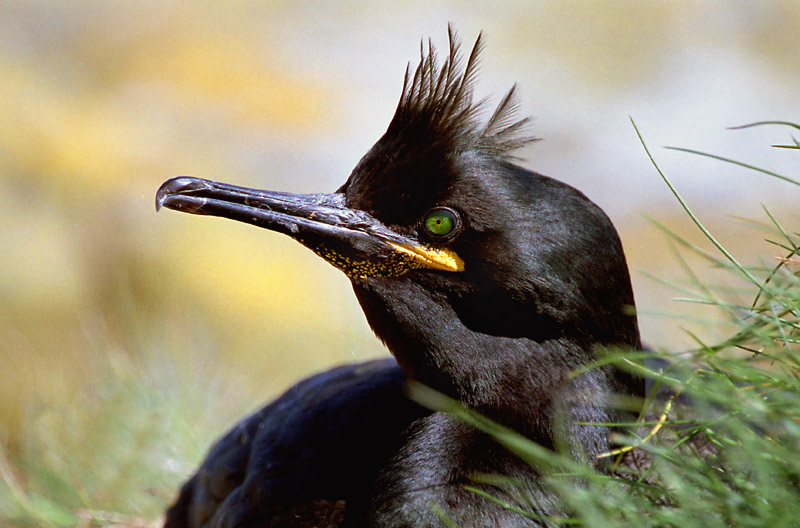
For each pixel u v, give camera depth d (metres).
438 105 6.69
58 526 9.77
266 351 14.00
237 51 22.44
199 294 17.34
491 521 6.61
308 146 20.61
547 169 20.03
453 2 23.81
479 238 6.55
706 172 19.61
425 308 6.78
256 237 18.34
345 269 6.86
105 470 10.33
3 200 18.91
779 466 5.70
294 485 7.41
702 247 17.84
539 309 6.56
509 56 22.30
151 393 11.05
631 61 22.23
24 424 11.69
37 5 22.62
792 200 17.98
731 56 22.33
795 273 6.47
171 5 23.23
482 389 6.77
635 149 20.20
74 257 18.36
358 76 22.08
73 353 15.93
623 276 6.70
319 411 7.76
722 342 6.55
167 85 21.58
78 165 19.67
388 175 6.75
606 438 6.76
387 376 7.82
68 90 21.16
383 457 7.16
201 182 6.95
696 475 5.88
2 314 16.97
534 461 6.67
